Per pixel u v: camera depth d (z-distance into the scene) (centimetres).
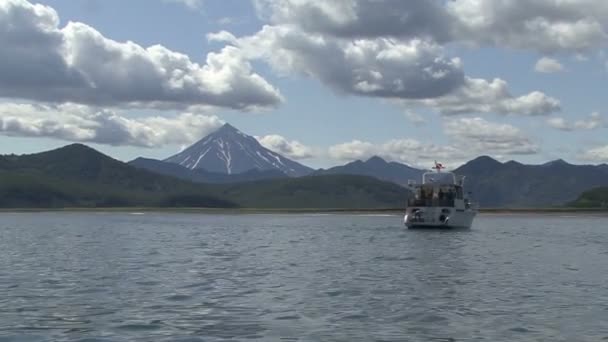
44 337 3023
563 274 5481
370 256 7144
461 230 13200
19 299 4038
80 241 9881
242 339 2989
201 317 3469
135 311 3634
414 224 13188
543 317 3494
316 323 3328
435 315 3534
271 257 6981
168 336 3045
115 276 5197
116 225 17575
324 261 6525
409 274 5394
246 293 4294
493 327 3247
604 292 4409
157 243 9388
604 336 3067
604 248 8681
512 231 13738
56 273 5397
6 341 2950
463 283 4838
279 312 3612
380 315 3531
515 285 4741
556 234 12600
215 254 7369
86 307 3753
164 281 4891
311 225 17450
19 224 18512
